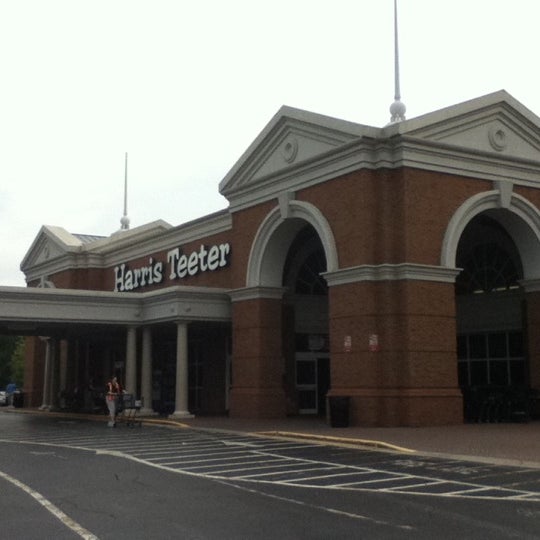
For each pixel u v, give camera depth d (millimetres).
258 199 28688
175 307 29500
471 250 31688
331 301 24531
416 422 22469
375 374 23000
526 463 14359
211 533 8719
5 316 29422
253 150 28781
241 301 29312
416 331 22984
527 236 26906
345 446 18312
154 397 38844
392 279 23312
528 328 27109
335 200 24797
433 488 11672
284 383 30953
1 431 24984
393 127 23516
